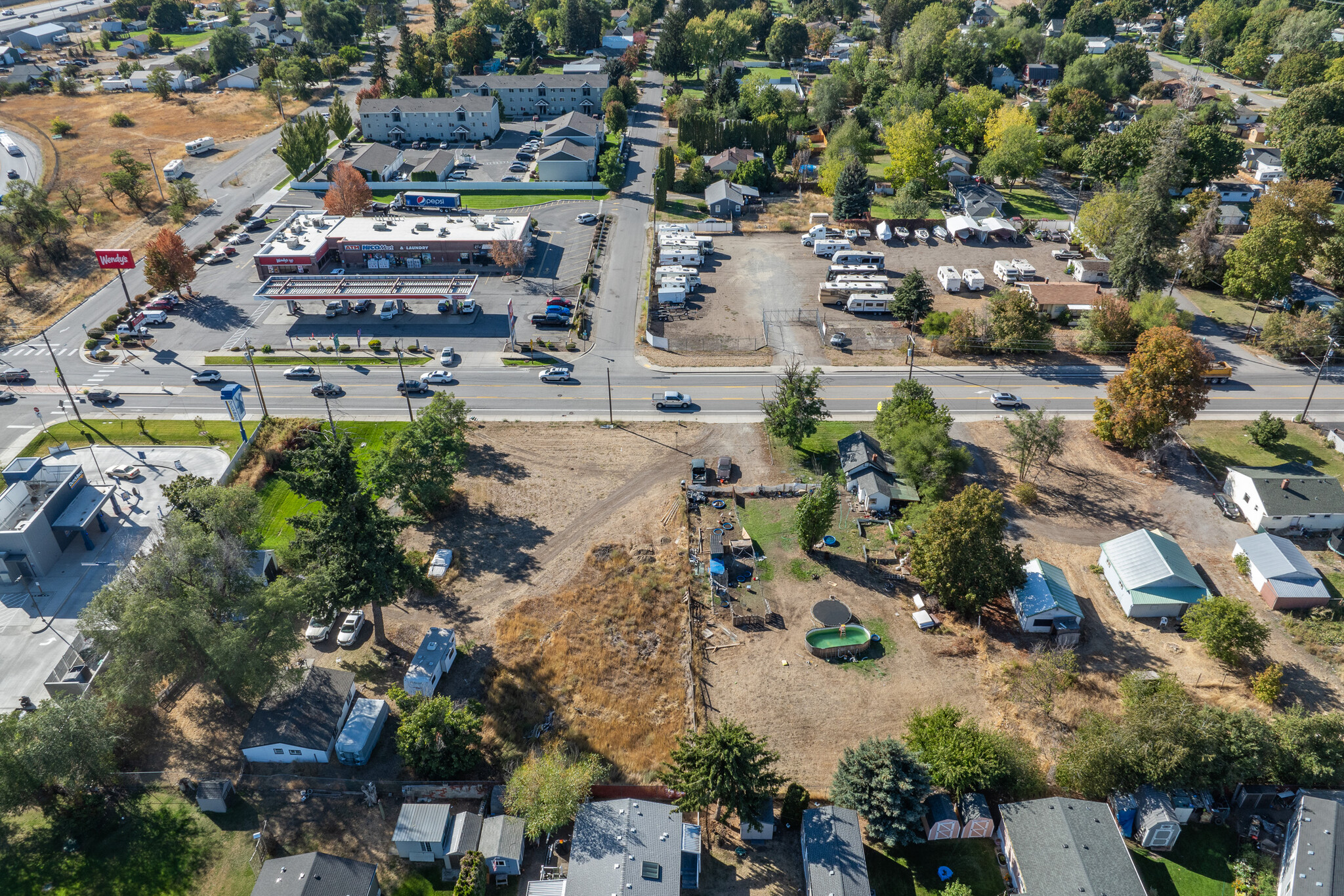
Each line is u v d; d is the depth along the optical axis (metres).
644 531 93.25
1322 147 178.38
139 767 67.62
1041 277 153.25
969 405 115.94
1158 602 81.38
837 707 73.19
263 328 134.25
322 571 72.06
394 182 188.62
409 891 59.31
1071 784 64.88
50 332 133.12
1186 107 193.50
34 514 86.50
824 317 140.25
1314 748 64.94
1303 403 115.38
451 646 76.56
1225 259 138.88
